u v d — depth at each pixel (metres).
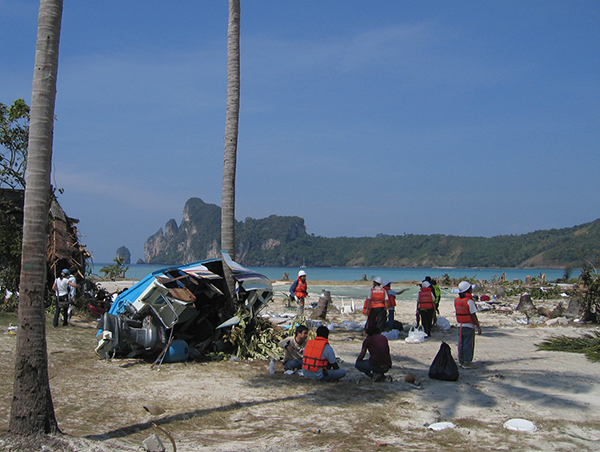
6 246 14.37
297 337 9.32
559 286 37.00
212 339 10.69
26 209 5.05
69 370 8.61
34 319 5.00
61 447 4.88
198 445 5.40
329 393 7.74
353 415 6.64
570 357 10.99
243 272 11.30
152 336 9.51
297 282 19.14
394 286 42.34
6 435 4.91
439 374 8.69
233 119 12.05
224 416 6.49
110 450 4.98
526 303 21.62
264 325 11.57
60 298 13.01
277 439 5.69
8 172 14.94
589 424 6.38
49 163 5.23
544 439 5.84
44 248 5.12
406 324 17.55
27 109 15.31
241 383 8.23
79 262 16.89
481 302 25.20
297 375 8.92
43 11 5.26
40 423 4.99
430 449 5.47
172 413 6.50
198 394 7.43
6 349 9.44
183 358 9.69
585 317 17.80
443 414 6.79
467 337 9.92
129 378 8.27
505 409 7.02
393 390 8.00
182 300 9.27
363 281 46.88
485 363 10.31
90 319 14.88
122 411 6.48
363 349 8.75
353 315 20.50
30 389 4.97
